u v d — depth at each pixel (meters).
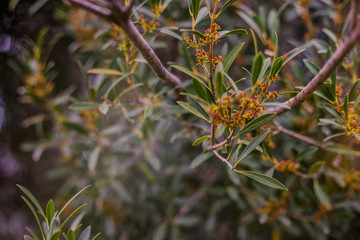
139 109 0.70
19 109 1.22
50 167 1.31
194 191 1.16
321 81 0.51
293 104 0.54
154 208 1.01
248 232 1.07
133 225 1.12
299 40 1.06
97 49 0.99
